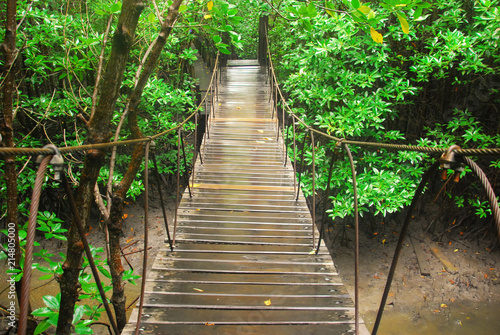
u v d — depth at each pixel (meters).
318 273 2.62
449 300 4.95
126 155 5.63
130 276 2.53
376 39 1.94
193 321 2.08
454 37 4.04
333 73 4.54
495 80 5.18
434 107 5.61
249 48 12.88
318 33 4.46
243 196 3.98
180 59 6.22
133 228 6.21
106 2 3.70
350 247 6.02
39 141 4.73
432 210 6.18
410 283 5.29
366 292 5.14
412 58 4.47
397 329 4.50
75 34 3.94
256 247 2.99
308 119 5.07
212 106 6.63
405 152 4.50
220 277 2.55
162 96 4.77
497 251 5.61
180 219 3.44
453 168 1.05
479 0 3.98
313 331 2.04
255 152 5.25
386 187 4.23
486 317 4.68
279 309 2.21
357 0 1.84
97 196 2.74
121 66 1.77
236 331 2.02
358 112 4.32
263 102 7.48
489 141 4.62
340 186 5.10
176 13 2.23
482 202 5.35
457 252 5.71
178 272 2.60
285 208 3.73
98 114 1.81
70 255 1.87
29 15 3.49
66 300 1.91
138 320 1.98
